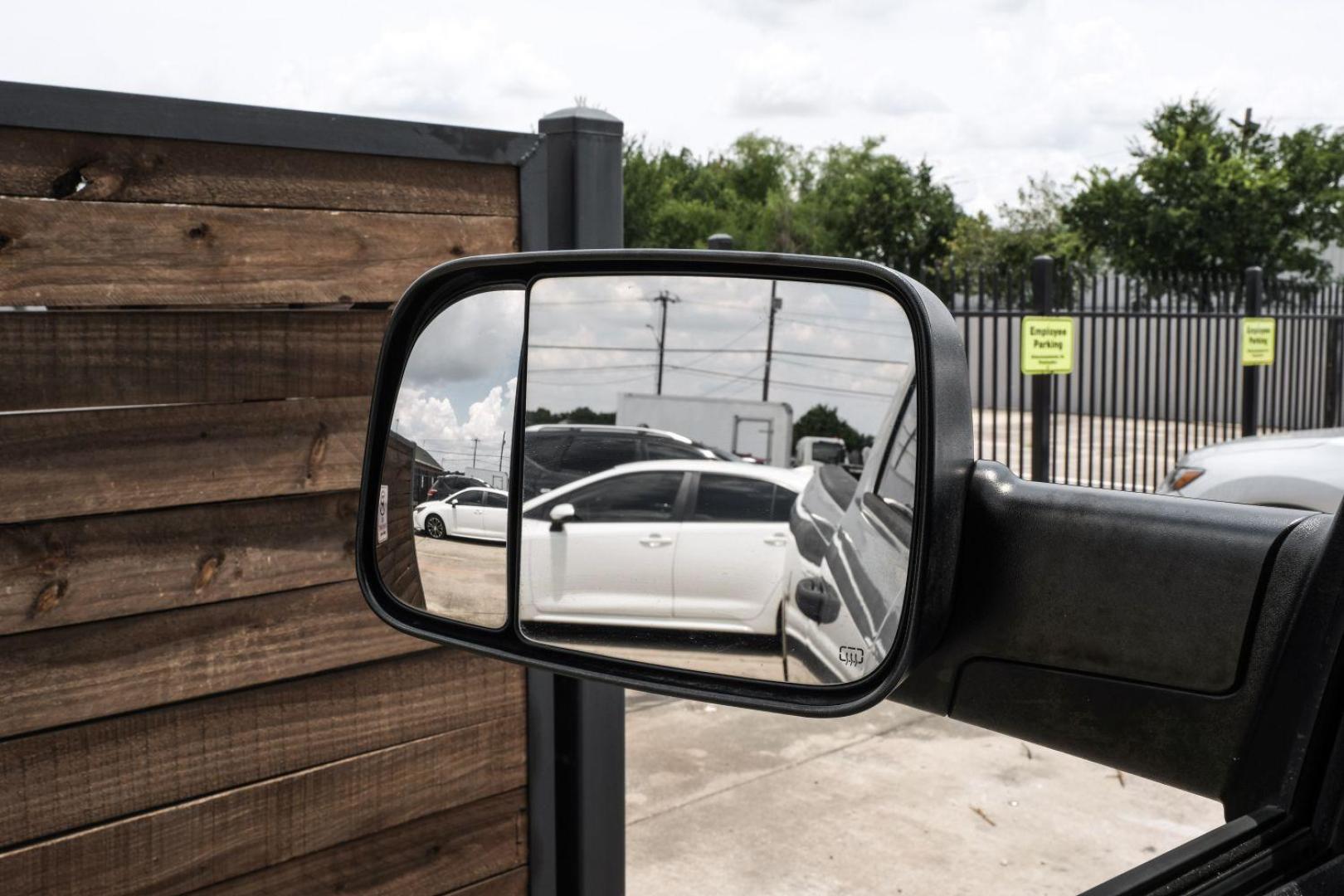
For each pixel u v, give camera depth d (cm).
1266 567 84
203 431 174
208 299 171
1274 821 79
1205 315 1098
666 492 106
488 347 126
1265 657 82
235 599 180
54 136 155
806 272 102
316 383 186
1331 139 2580
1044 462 860
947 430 88
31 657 160
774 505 101
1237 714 83
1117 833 366
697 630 102
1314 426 1316
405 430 127
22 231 153
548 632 116
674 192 5850
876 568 89
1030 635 91
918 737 457
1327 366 1294
